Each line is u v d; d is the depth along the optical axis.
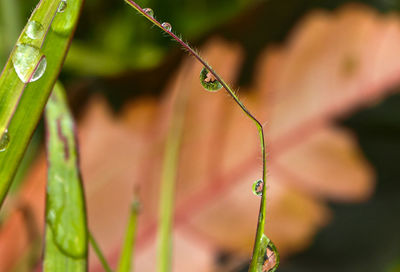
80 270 0.18
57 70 0.18
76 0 0.18
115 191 0.23
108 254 0.23
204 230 0.23
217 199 0.23
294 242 0.23
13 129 0.18
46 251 0.18
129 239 0.19
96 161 0.23
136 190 0.20
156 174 0.23
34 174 0.23
